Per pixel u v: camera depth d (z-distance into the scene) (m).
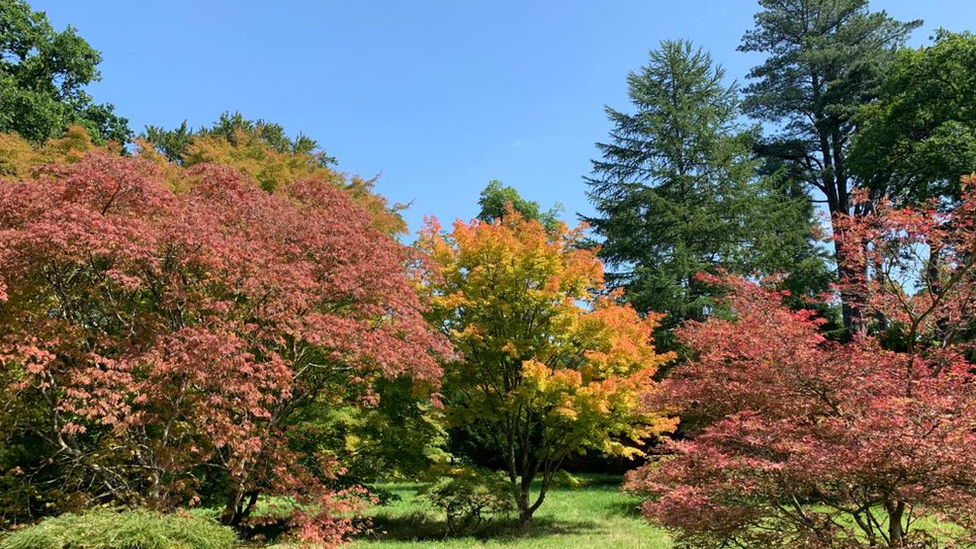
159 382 7.68
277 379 8.45
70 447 9.59
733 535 6.13
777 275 10.40
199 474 11.13
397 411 13.38
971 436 4.77
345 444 12.95
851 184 31.50
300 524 8.56
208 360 7.43
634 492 12.75
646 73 27.73
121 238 7.41
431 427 14.14
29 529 6.17
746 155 27.27
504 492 12.57
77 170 8.20
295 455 9.27
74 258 7.48
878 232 7.62
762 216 24.94
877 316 8.71
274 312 8.42
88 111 24.97
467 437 24.12
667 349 22.70
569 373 11.85
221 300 8.60
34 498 9.83
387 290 9.29
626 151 27.52
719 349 8.10
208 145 18.20
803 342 6.38
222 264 8.09
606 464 26.72
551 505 17.02
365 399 10.61
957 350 7.30
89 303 8.98
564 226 13.87
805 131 33.06
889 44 30.72
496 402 13.97
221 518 10.05
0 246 7.24
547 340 13.47
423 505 16.52
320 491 9.03
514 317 13.54
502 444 14.68
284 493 9.10
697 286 24.11
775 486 5.64
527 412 14.23
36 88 22.34
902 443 4.77
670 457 9.02
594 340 13.14
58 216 7.36
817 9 32.62
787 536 5.93
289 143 30.30
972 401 5.29
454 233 13.48
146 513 6.71
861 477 5.06
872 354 6.38
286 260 9.02
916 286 7.71
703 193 25.70
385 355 8.64
